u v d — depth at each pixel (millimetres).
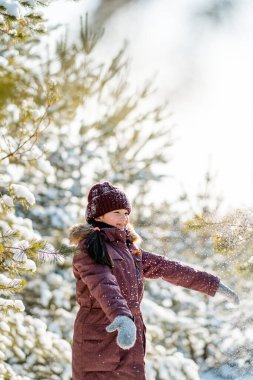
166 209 8469
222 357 6887
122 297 3713
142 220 8438
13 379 5391
